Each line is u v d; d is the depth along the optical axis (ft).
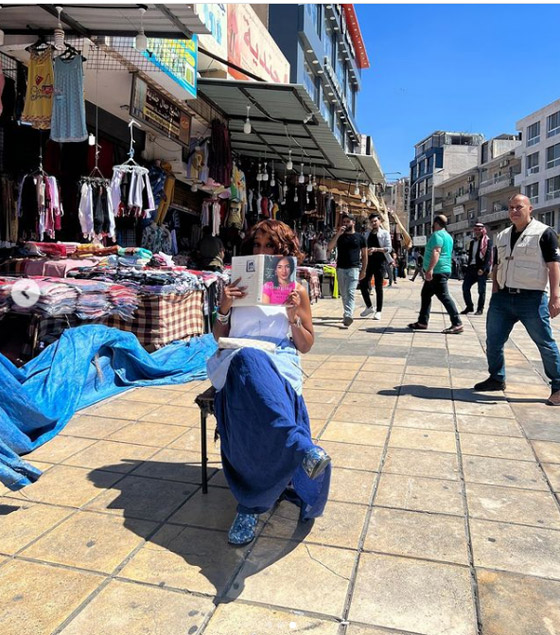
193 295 22.11
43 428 11.84
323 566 7.01
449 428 12.48
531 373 18.04
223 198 33.53
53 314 14.98
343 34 82.58
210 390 9.08
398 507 8.63
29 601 6.31
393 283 72.49
